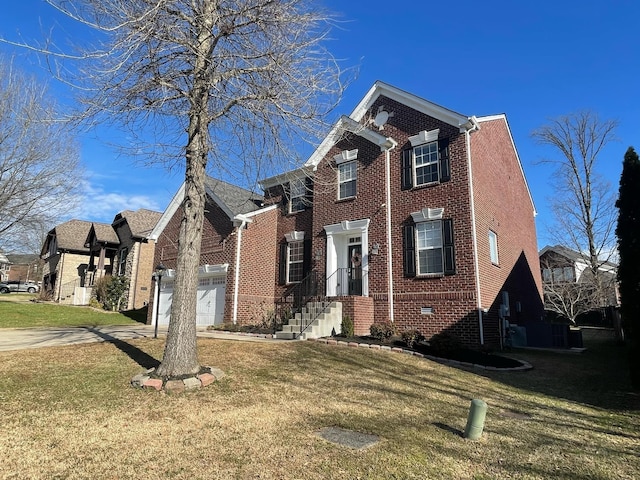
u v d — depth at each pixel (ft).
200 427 16.57
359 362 30.76
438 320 42.37
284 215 59.16
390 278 46.52
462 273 41.78
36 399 19.22
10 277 196.34
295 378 25.16
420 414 19.71
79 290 90.53
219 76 25.75
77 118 24.45
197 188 24.93
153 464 13.08
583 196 95.20
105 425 16.42
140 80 25.09
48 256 119.44
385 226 48.14
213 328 48.24
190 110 25.17
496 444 15.99
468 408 21.30
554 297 96.02
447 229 43.50
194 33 25.54
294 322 45.68
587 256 96.89
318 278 52.21
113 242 93.50
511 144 61.16
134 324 60.85
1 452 13.57
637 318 28.07
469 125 43.73
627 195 29.76
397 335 42.45
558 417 20.62
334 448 14.71
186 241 24.18
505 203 55.06
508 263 53.11
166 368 22.58
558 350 45.91
